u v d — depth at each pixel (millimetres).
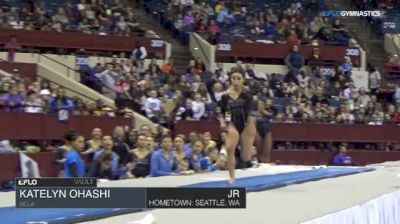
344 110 27922
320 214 7449
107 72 24391
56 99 21016
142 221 6984
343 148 25719
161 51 28344
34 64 23578
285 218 7160
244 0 33531
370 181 13031
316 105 27828
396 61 33062
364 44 34531
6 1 27156
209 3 32562
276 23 32594
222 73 26938
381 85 31031
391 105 29391
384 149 27828
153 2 31922
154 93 23656
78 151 11695
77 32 26812
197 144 15094
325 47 31156
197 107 24109
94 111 21641
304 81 29062
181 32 30500
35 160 17750
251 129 10727
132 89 24000
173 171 14133
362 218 8617
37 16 26922
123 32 28359
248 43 29953
